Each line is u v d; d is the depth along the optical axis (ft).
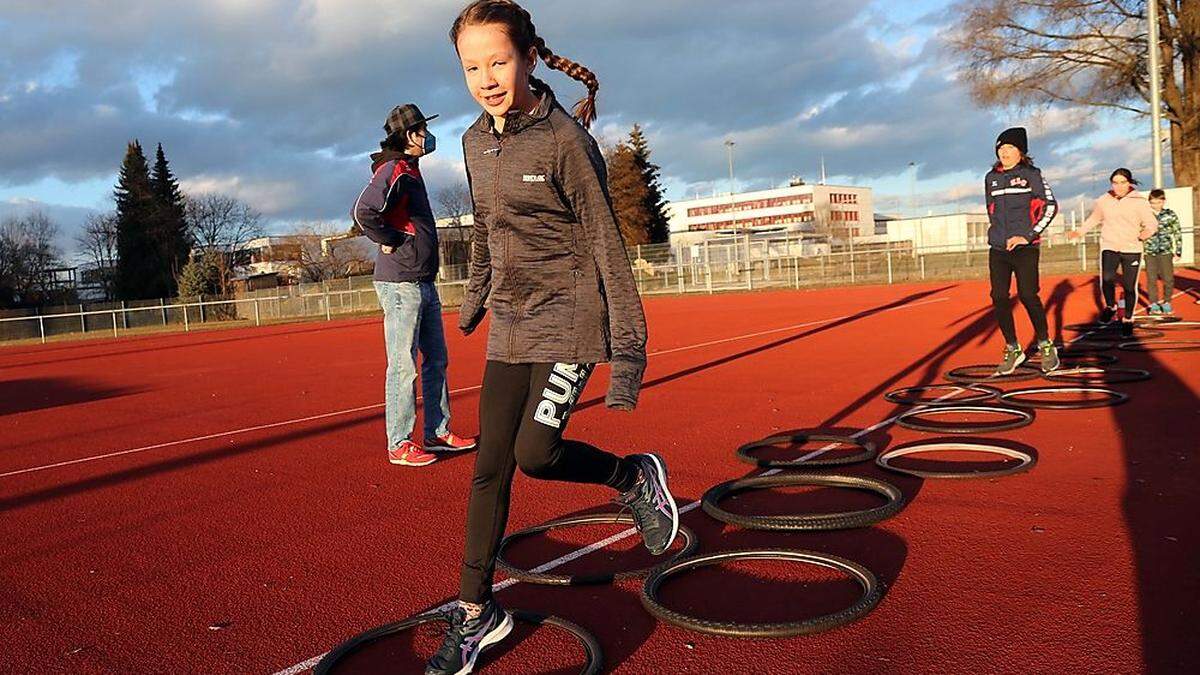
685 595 10.70
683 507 14.57
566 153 8.64
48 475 20.17
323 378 38.96
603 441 20.31
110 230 236.84
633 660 9.12
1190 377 24.17
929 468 15.92
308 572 12.57
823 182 345.51
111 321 134.92
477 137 9.32
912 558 11.51
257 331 95.40
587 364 9.25
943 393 24.26
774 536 12.72
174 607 11.47
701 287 126.41
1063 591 10.12
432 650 9.73
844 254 123.44
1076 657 8.58
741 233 221.05
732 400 25.43
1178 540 11.45
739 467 17.26
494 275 9.34
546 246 9.01
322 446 22.00
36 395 39.19
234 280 189.47
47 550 14.21
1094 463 15.62
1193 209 95.55
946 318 49.47
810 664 8.80
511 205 8.93
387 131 18.88
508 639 9.87
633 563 11.94
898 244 148.25
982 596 10.14
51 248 225.76
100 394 37.86
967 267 112.37
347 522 15.02
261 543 14.06
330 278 192.54
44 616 11.35
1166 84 101.35
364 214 18.02
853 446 18.29
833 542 12.32
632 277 8.74
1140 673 8.20
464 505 15.78
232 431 25.13
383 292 19.13
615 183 207.41
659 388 28.78
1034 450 16.40
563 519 13.82
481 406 9.43
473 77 8.74
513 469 9.41
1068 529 12.19
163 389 38.24
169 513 16.20
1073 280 81.51
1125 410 20.12
